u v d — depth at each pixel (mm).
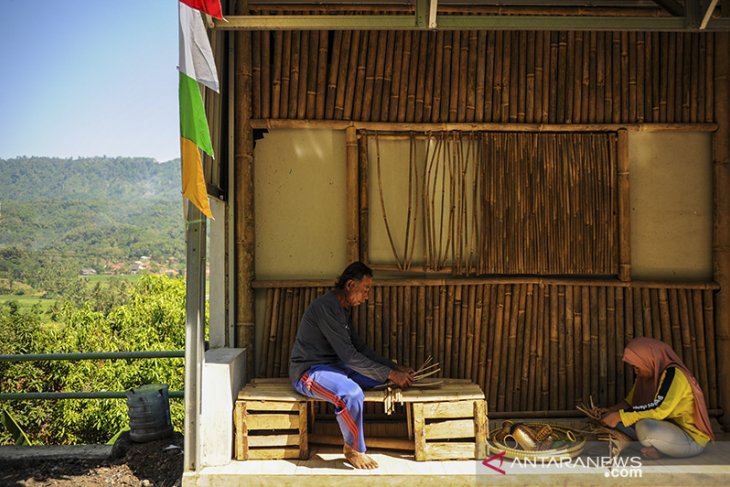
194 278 3988
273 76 4887
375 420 4883
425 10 3854
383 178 4949
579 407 4660
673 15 4043
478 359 4969
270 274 4977
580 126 4906
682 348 4957
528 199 4926
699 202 5027
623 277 4926
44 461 4652
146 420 4750
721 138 4934
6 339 19484
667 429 4051
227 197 4852
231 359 4312
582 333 4980
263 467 4055
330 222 4977
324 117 4918
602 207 4949
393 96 4922
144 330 19781
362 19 3898
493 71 4938
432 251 4938
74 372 18812
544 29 3877
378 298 4922
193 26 3605
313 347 4227
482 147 4906
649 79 4961
